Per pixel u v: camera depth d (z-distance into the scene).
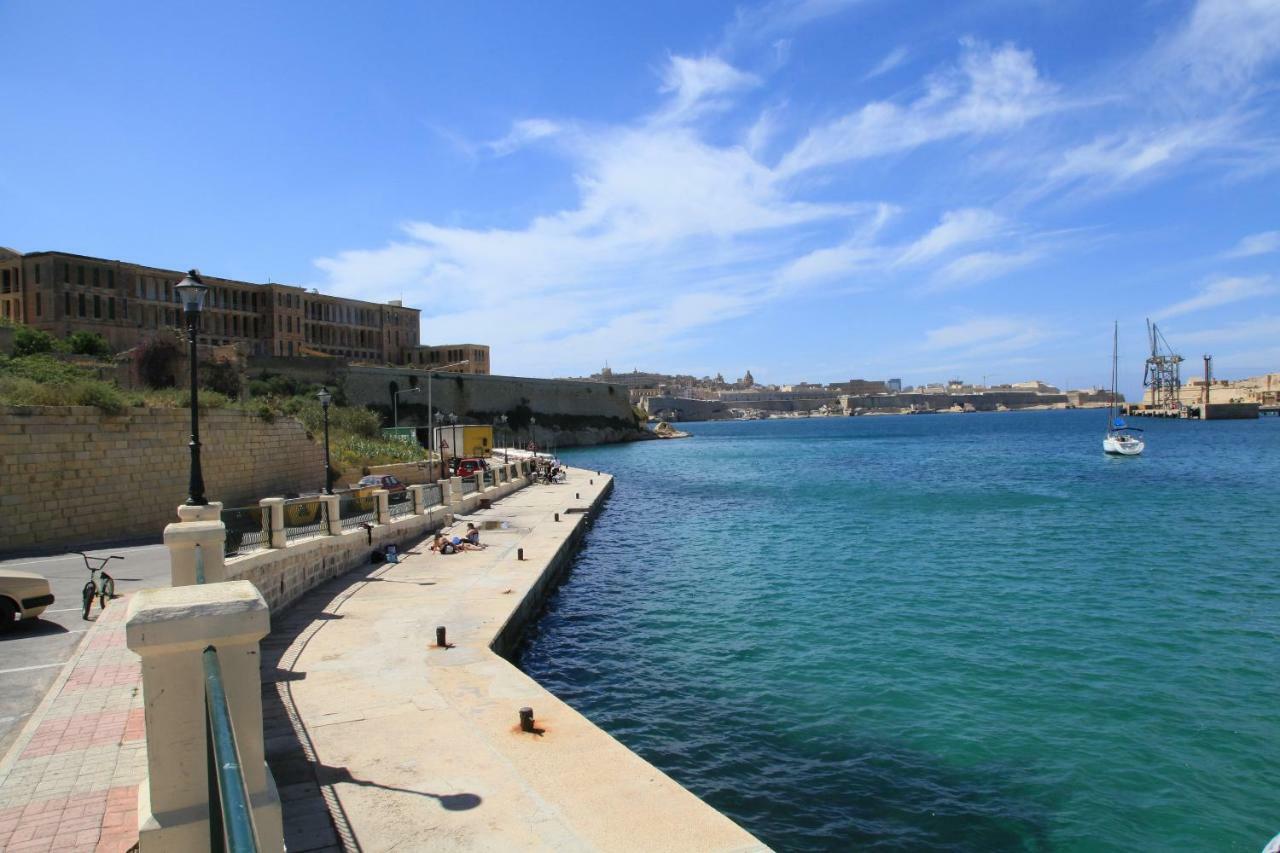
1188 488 52.06
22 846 6.57
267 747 9.99
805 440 149.00
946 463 81.81
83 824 6.94
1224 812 10.77
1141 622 19.72
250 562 15.36
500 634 15.71
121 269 79.25
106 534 24.72
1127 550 29.89
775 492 56.47
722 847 7.72
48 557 20.56
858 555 30.33
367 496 25.48
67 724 9.16
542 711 11.21
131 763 8.18
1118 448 84.25
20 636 12.79
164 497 27.20
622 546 33.94
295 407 57.53
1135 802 11.08
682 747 13.06
